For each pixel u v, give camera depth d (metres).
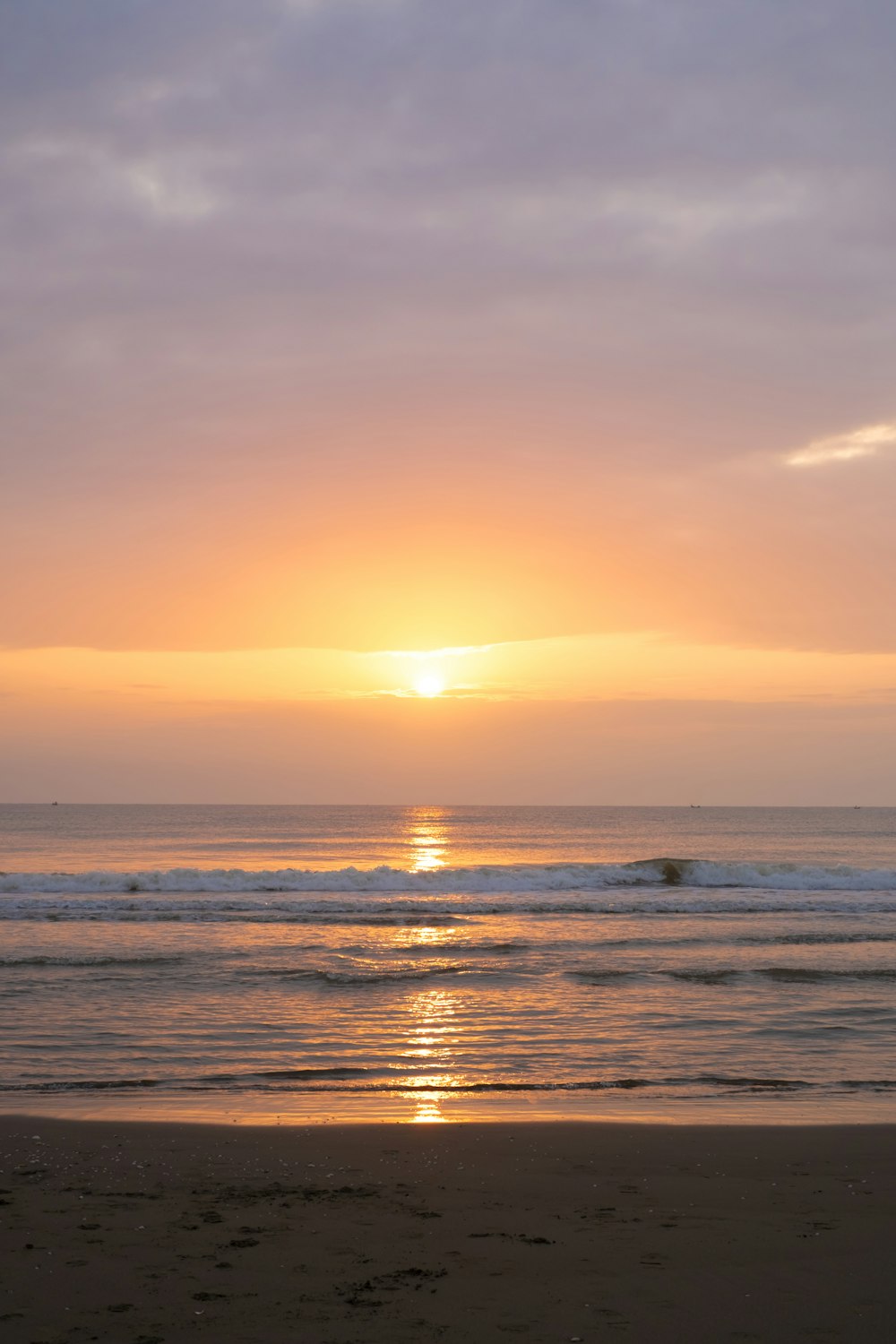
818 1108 10.84
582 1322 5.19
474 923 26.45
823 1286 5.76
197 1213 7.06
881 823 161.25
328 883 33.62
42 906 28.41
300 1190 7.70
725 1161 8.73
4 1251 6.20
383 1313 5.27
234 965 19.91
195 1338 4.94
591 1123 10.09
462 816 196.50
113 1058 13.17
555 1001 17.05
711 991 17.88
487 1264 6.05
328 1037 14.55
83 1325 5.08
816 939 23.89
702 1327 5.14
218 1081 12.03
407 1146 9.12
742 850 82.06
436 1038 14.51
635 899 31.45
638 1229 6.81
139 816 177.38
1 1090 11.42
